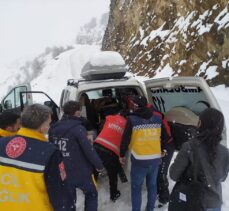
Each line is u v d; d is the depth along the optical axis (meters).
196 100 4.77
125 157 4.83
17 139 2.64
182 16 15.05
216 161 2.75
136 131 4.20
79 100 5.54
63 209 2.55
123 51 22.34
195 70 12.36
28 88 7.90
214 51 11.45
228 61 10.65
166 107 5.44
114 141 4.86
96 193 4.28
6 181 2.55
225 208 4.50
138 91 5.70
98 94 7.98
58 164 2.57
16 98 8.30
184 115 4.82
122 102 5.64
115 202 5.14
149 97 5.67
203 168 2.75
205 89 4.44
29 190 2.51
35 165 2.52
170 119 5.01
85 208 4.30
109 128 4.90
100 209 5.01
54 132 4.12
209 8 12.41
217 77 10.96
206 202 2.75
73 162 4.04
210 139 2.75
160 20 17.53
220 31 11.14
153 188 4.44
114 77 6.01
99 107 6.29
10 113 3.60
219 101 9.59
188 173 2.85
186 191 2.81
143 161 4.22
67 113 4.18
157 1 18.08
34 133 2.64
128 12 22.97
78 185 4.09
